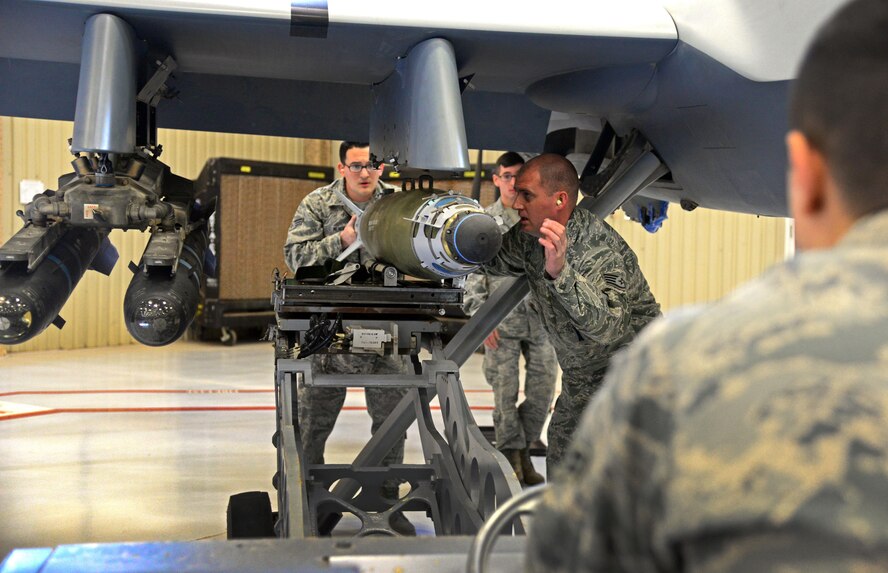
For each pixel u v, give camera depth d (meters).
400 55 3.43
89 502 4.96
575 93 3.95
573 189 3.40
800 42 3.11
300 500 2.62
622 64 3.68
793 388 0.65
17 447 6.33
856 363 0.65
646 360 0.74
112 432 6.87
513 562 1.66
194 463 5.92
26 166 11.33
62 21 3.13
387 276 3.33
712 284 12.11
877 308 0.67
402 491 5.16
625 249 3.56
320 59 3.55
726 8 3.37
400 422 3.75
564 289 3.07
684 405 0.69
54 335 12.14
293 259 4.50
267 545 1.67
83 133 2.93
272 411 7.87
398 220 3.21
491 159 12.42
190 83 4.43
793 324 0.69
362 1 3.17
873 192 0.73
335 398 4.54
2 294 3.19
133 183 3.24
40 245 3.21
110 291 12.66
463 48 3.44
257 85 4.51
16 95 4.51
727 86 3.41
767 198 3.80
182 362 11.09
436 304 3.36
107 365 10.74
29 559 1.61
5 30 3.30
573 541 0.77
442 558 1.64
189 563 1.58
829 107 0.73
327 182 13.77
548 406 5.42
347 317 3.33
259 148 14.01
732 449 0.65
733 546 0.64
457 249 2.97
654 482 0.70
